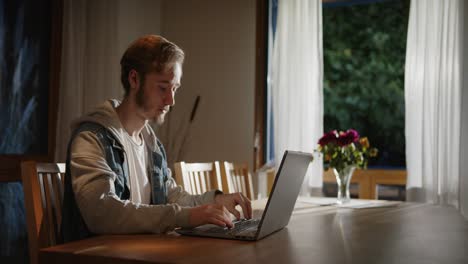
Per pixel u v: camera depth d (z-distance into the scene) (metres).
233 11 3.82
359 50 4.02
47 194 1.42
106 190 1.21
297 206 2.11
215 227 1.30
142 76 1.39
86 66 3.51
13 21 3.06
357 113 4.01
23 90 3.14
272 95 3.61
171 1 4.04
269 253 0.99
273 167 3.57
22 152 3.13
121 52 3.62
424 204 2.29
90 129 1.33
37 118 3.25
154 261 0.89
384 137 3.93
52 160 3.33
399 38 3.92
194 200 1.54
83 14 3.43
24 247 3.18
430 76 3.15
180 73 1.43
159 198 1.52
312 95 3.44
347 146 2.31
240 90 3.76
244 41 3.77
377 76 3.97
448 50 3.07
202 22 3.92
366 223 1.53
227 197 1.47
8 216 3.07
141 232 1.19
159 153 1.57
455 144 3.06
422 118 3.13
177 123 3.95
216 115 3.83
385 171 3.41
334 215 1.76
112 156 1.32
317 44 3.43
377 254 1.00
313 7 3.45
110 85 3.55
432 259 0.96
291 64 3.49
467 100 3.04
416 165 3.18
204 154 3.84
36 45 3.24
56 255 0.97
